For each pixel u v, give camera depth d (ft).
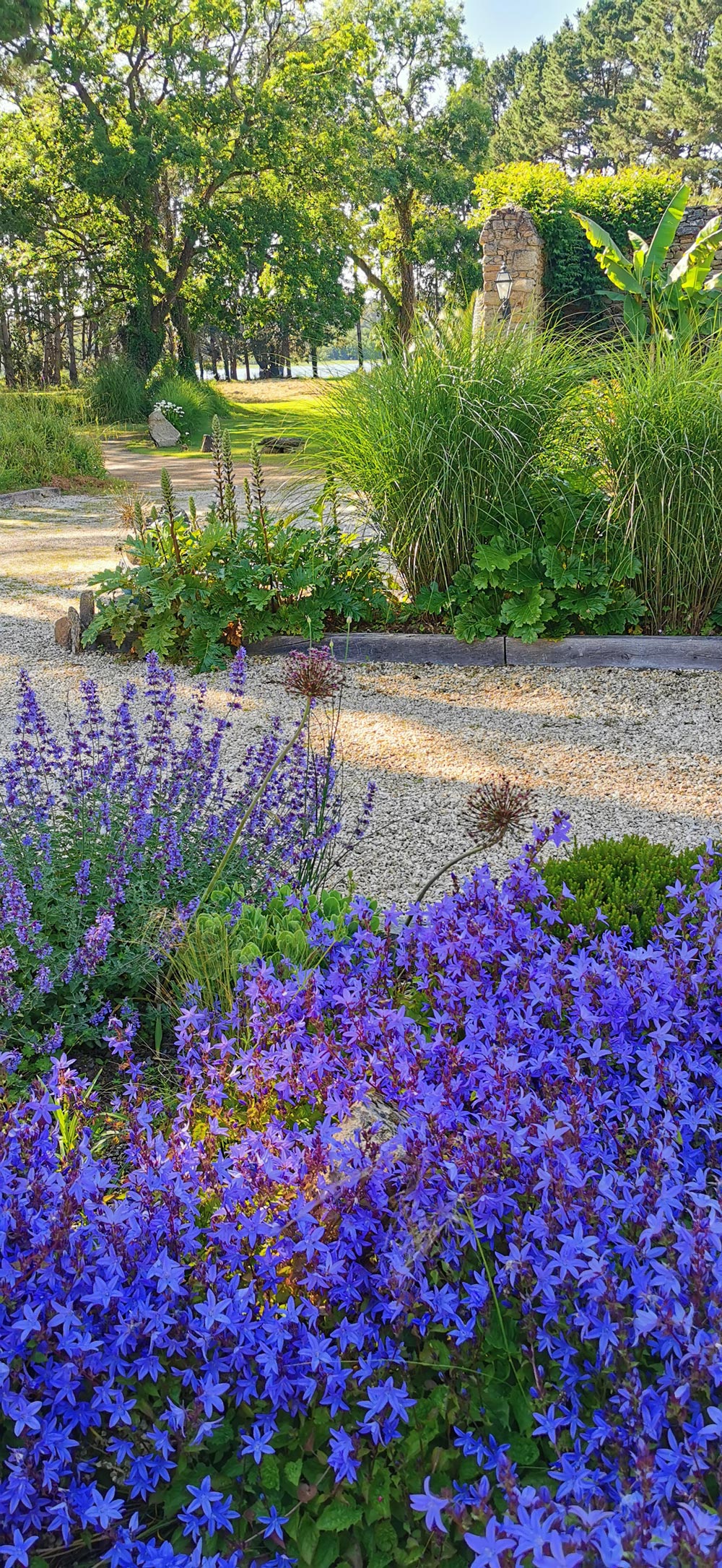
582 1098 6.80
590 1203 5.83
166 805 12.20
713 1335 4.98
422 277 140.46
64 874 11.37
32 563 33.63
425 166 130.82
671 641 21.89
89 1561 5.29
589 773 17.01
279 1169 6.21
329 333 119.24
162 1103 8.51
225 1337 5.58
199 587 23.40
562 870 10.54
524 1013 7.80
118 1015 10.12
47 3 89.30
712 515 21.52
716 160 182.60
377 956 8.87
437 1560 5.12
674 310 44.93
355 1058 7.43
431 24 130.21
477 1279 5.73
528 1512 4.45
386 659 23.06
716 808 15.55
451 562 23.44
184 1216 6.18
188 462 65.16
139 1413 5.54
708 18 190.80
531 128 231.91
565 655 22.29
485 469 22.29
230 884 11.60
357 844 14.61
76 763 12.64
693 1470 4.73
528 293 61.98
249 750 13.09
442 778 16.93
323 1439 5.56
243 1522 5.35
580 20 233.96
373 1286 6.03
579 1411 5.48
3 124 104.53
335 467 23.66
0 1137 6.31
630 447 21.45
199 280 119.75
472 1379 5.64
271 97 102.22
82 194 107.34
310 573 23.26
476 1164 6.06
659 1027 7.30
